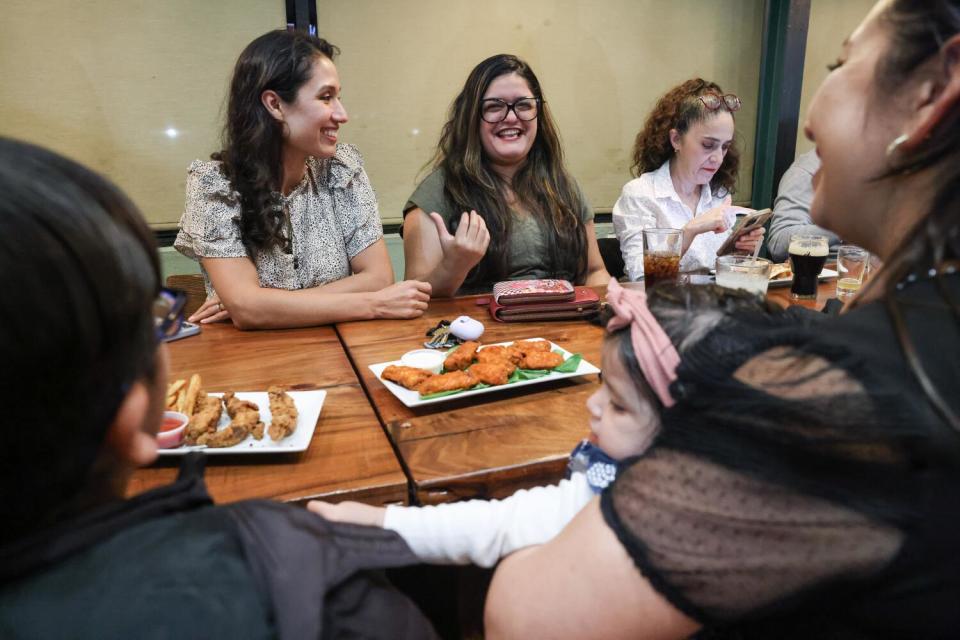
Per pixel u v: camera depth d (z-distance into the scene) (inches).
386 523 30.7
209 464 38.4
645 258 66.7
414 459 38.9
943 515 16.5
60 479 15.2
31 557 15.3
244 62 70.7
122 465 17.7
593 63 138.5
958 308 17.3
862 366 17.8
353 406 46.7
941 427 16.4
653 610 20.5
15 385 13.3
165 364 19.3
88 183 15.3
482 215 86.0
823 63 153.0
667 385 24.0
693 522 19.2
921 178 19.9
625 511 20.7
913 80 18.8
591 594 21.1
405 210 90.7
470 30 128.6
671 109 100.0
